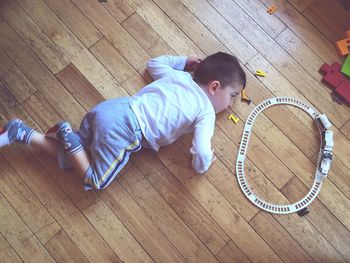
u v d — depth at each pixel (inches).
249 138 57.7
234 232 54.0
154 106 51.9
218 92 53.8
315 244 53.9
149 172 55.8
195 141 52.2
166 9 62.0
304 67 60.7
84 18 61.1
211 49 60.8
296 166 56.9
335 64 60.4
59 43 59.9
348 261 53.6
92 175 50.9
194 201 54.9
